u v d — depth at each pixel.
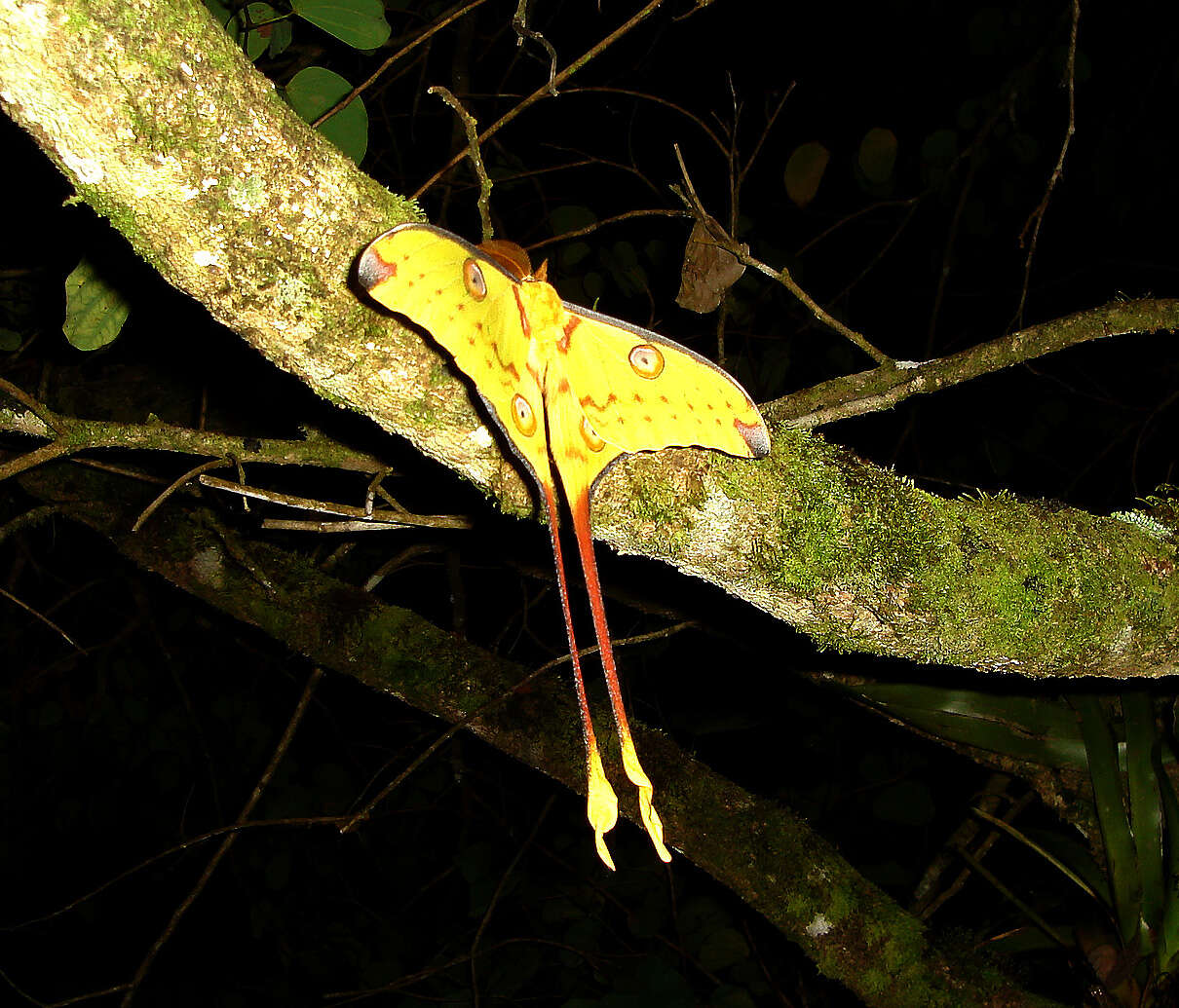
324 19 2.61
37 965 6.86
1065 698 3.62
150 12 1.27
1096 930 3.60
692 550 2.02
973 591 2.09
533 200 6.39
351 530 3.36
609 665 1.18
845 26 6.66
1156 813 3.46
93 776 6.32
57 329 4.32
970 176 5.19
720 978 5.51
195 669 6.47
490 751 6.52
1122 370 6.39
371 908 6.27
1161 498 2.53
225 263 1.51
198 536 4.20
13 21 1.22
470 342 1.04
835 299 5.86
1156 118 5.62
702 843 3.85
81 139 1.35
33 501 5.15
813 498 2.02
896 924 3.76
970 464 6.39
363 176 1.55
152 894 6.94
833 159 6.85
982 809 4.39
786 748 6.71
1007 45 5.24
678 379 1.28
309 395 3.09
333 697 6.77
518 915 6.05
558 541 1.21
